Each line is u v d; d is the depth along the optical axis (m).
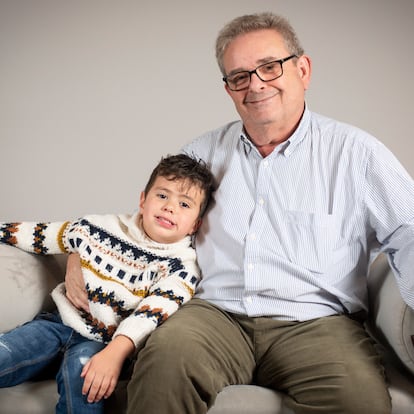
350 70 3.70
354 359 1.67
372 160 1.85
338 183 1.87
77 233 2.02
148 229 2.00
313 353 1.73
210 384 1.63
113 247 2.00
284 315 1.86
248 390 1.74
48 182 3.98
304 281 1.86
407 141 3.73
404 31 3.65
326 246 1.86
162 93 3.85
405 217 1.81
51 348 1.87
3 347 1.76
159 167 2.05
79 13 3.84
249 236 1.91
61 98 3.91
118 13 3.82
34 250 2.08
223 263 1.94
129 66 3.85
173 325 1.74
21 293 1.97
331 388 1.62
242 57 1.93
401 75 3.68
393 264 1.82
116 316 1.92
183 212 1.99
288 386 1.72
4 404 1.74
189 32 3.80
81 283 1.98
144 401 1.59
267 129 1.95
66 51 3.87
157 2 3.80
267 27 1.95
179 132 3.86
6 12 3.86
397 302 1.77
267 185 1.93
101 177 3.95
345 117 3.73
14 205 4.01
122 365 1.74
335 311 1.88
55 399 1.75
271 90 1.91
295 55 1.95
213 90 3.81
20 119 3.94
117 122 3.90
